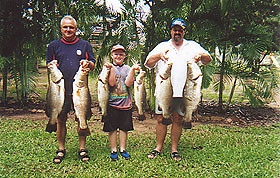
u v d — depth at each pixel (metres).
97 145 4.78
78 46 3.87
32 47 8.13
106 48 7.68
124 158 4.11
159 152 4.33
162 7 7.65
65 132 4.08
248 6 7.82
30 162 3.94
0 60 7.59
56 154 4.24
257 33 7.26
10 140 4.94
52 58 3.84
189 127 3.85
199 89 3.75
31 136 5.20
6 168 3.75
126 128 4.13
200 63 4.08
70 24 3.75
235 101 10.33
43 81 14.57
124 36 7.23
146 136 5.48
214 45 7.54
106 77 3.83
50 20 7.91
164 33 7.75
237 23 8.03
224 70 8.10
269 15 8.43
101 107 3.92
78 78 3.67
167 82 3.75
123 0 7.50
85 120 3.78
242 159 4.23
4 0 7.62
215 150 4.64
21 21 8.11
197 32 7.33
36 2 8.05
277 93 7.44
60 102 3.67
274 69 7.79
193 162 4.11
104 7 7.49
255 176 3.62
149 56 3.93
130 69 3.97
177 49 3.88
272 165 4.01
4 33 7.80
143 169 3.78
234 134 5.79
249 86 7.65
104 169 3.76
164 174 3.62
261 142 5.22
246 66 8.01
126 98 4.07
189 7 7.60
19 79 8.35
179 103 3.88
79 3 7.15
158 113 4.18
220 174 3.67
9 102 9.00
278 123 7.05
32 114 7.49
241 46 7.23
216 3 7.05
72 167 3.83
